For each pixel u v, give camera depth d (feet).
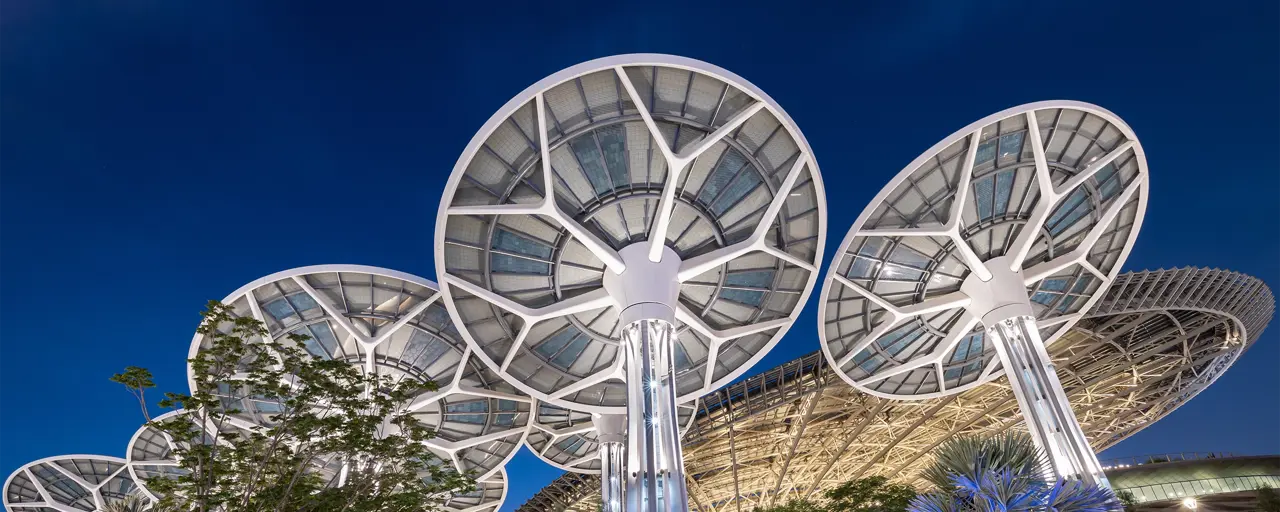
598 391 113.29
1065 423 90.94
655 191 84.43
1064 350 185.37
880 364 121.80
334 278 103.76
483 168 80.33
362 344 105.91
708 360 102.73
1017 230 100.78
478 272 90.12
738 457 222.28
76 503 179.93
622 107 78.64
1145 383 202.18
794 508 114.11
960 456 60.90
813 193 88.38
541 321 99.09
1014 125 88.28
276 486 70.95
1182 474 189.06
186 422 65.92
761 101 78.64
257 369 71.05
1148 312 170.19
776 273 96.17
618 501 130.00
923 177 90.68
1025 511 52.16
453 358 117.08
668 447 78.02
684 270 88.12
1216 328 185.68
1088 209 101.65
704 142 77.51
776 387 179.73
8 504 176.65
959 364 127.44
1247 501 136.15
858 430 196.24
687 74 77.15
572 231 82.89
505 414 136.87
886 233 94.58
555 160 81.00
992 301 99.86
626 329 84.53
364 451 76.84
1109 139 93.40
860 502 103.91
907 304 108.47
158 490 69.82
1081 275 113.60
